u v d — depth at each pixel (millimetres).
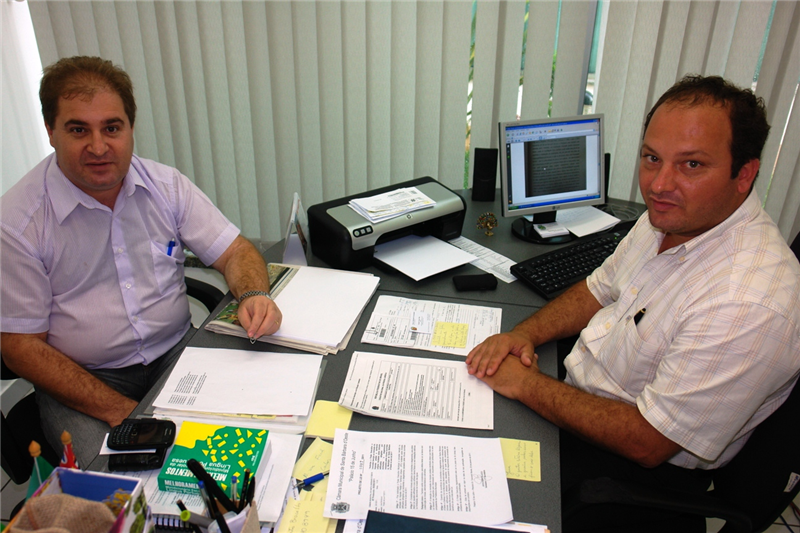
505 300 1411
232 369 1102
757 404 900
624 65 2100
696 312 933
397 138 2336
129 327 1399
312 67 2205
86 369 1395
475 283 1445
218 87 2244
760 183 2145
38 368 1218
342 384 1079
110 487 681
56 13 2107
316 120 2303
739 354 875
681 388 919
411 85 2229
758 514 983
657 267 1090
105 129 1210
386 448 915
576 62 2133
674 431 927
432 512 809
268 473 862
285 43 2164
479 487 852
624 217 1874
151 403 1021
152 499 814
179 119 2307
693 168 938
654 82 2092
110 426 1198
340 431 945
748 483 996
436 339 1226
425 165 2365
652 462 963
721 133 906
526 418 1021
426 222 1683
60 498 626
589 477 1147
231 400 1013
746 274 912
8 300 1224
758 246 944
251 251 1529
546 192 1737
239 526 703
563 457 1199
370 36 2162
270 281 1422
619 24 2039
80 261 1312
